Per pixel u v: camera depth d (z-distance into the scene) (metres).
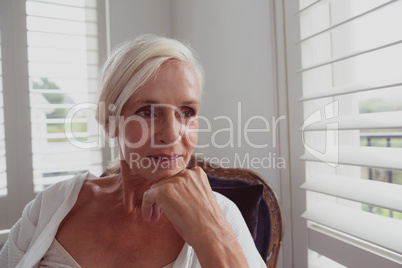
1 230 1.59
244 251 0.69
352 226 0.85
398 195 0.74
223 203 0.76
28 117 1.62
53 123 1.64
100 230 0.69
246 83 1.31
